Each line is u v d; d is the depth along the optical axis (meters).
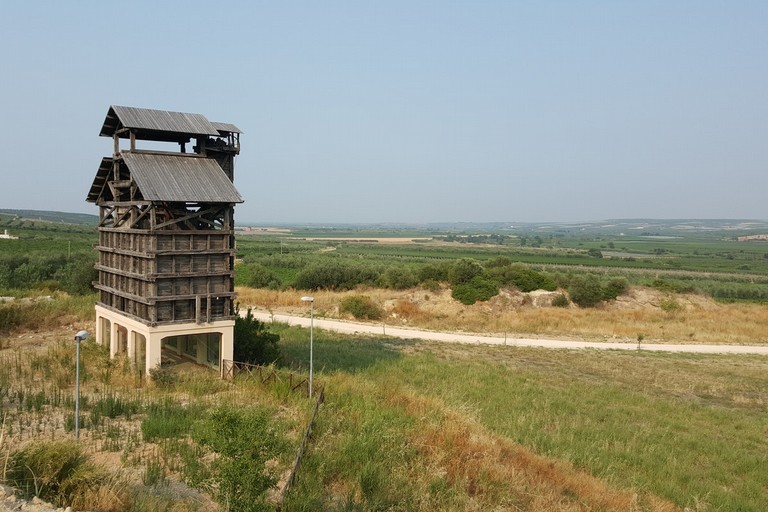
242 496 10.84
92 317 34.34
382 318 50.31
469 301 53.78
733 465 19.98
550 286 57.97
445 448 16.61
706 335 48.03
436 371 29.95
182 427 15.88
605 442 20.84
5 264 60.50
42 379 21.14
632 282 69.88
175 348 29.50
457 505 13.45
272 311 50.50
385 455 15.05
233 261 24.20
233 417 11.54
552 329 48.72
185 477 12.66
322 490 12.81
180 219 22.64
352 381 23.50
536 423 22.48
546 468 16.97
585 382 30.94
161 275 22.02
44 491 10.59
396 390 22.89
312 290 63.38
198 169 24.02
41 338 29.73
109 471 12.15
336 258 108.06
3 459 10.84
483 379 29.25
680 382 32.38
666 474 18.67
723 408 27.81
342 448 15.03
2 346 27.31
